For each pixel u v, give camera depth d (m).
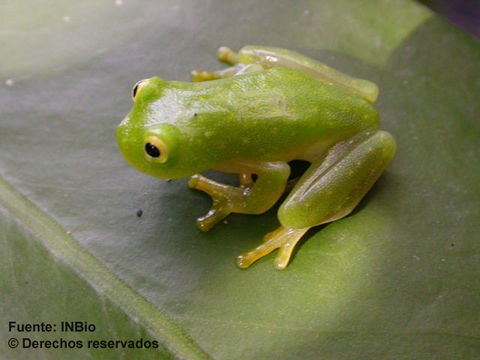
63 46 0.11
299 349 0.09
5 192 0.10
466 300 0.10
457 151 0.11
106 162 0.10
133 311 0.09
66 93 0.11
